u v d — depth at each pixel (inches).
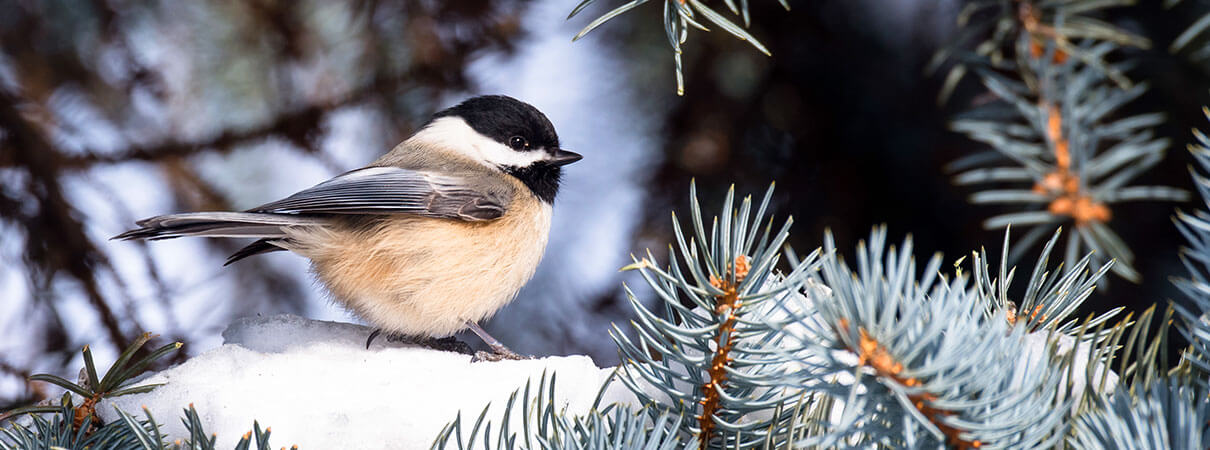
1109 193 102.3
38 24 107.7
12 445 101.6
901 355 68.1
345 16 108.5
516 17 108.4
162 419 102.3
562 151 107.6
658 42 107.7
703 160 107.7
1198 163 105.5
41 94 108.0
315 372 103.1
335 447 102.3
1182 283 88.1
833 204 107.4
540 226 106.9
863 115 107.4
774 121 107.7
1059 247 106.3
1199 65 105.1
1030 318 101.5
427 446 102.3
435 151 107.3
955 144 106.9
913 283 71.4
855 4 107.3
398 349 104.1
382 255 106.0
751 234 96.5
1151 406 77.3
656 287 96.5
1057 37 102.6
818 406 94.6
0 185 107.3
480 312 106.3
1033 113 102.6
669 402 102.1
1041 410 74.7
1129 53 105.3
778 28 107.5
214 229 105.6
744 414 101.1
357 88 108.7
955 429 72.9
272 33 108.5
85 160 108.1
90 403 102.0
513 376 102.8
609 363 107.7
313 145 108.9
